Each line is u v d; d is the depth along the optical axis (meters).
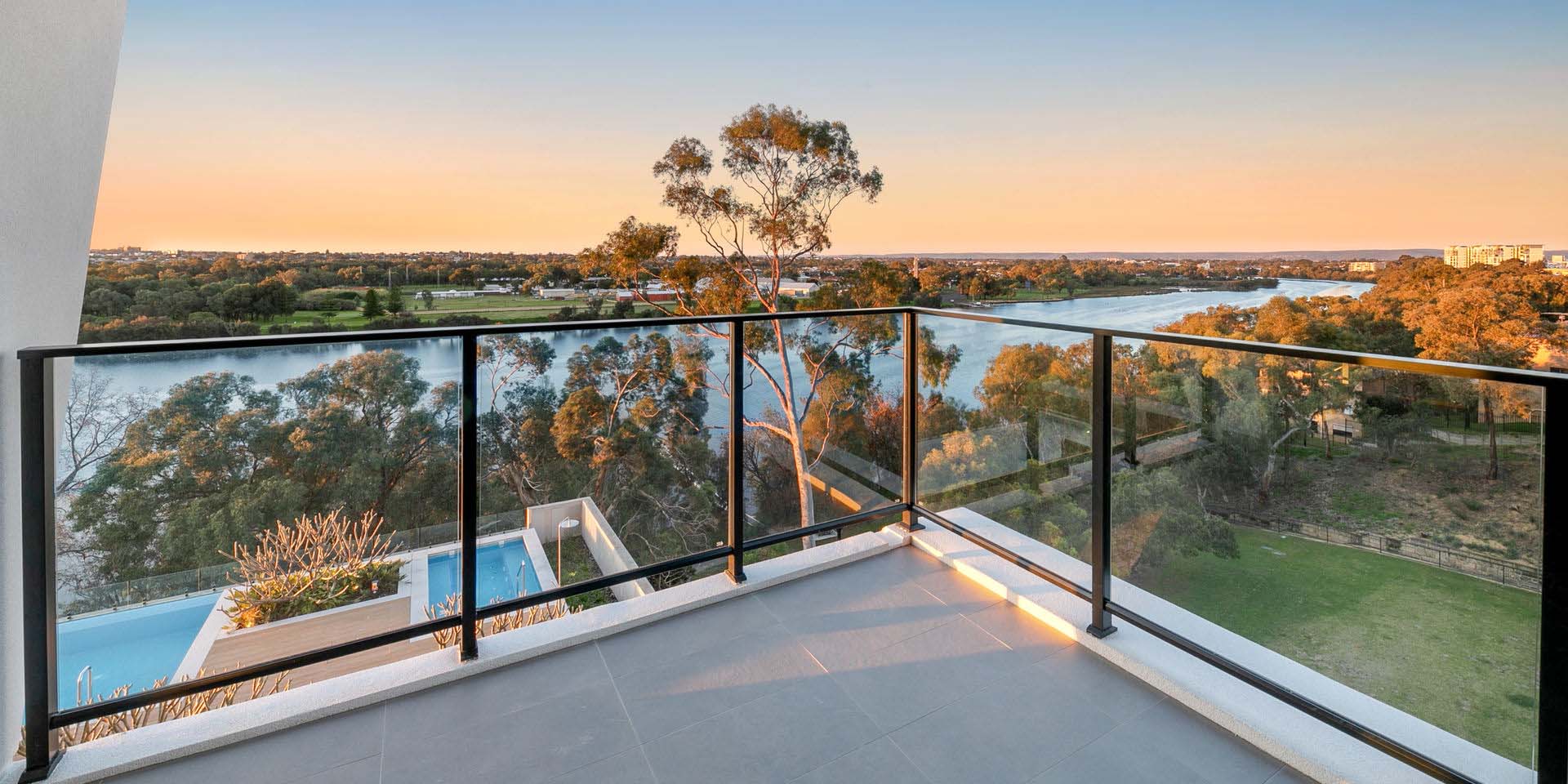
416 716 1.79
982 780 1.56
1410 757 1.46
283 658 1.80
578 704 1.84
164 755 1.59
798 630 2.22
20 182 1.52
